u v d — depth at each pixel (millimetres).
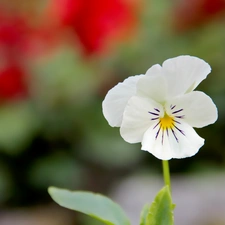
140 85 332
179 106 333
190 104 333
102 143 703
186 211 598
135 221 604
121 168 717
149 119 333
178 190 633
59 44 748
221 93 722
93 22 705
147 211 343
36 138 710
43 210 710
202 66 333
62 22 707
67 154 721
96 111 718
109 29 710
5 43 715
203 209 598
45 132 709
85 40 708
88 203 352
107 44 713
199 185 640
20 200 723
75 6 705
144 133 332
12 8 812
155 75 333
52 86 723
